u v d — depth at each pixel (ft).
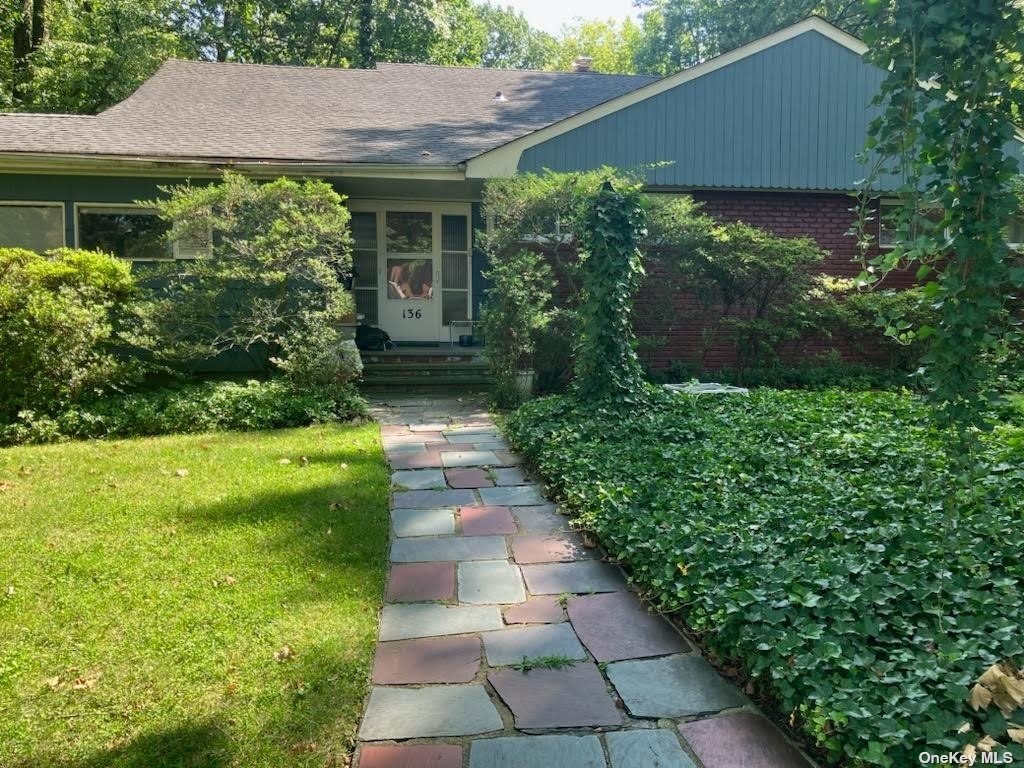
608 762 7.82
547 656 10.03
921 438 19.10
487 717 8.64
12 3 60.95
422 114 41.55
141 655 9.87
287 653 9.93
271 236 26.27
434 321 40.27
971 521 12.43
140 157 31.07
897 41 9.61
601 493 15.14
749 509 13.88
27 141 31.94
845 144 36.19
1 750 7.97
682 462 17.24
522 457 20.80
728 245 32.01
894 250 9.59
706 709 8.81
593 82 48.98
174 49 71.77
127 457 20.15
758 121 35.50
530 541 14.51
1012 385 21.70
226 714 8.62
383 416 27.20
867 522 13.07
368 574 12.61
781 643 8.82
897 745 7.11
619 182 25.71
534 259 29.01
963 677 7.85
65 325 23.86
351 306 28.12
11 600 11.41
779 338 33.68
